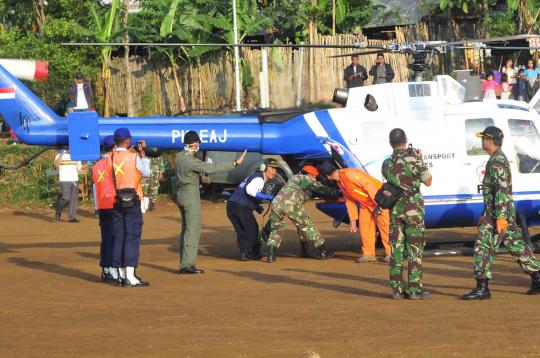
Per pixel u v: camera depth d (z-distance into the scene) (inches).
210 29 2470.5
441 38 2504.9
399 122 1223.5
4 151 2236.7
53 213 1975.9
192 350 676.7
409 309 826.8
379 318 785.6
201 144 1236.5
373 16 2802.7
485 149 892.6
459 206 1207.6
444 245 1282.0
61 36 2490.2
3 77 1206.9
